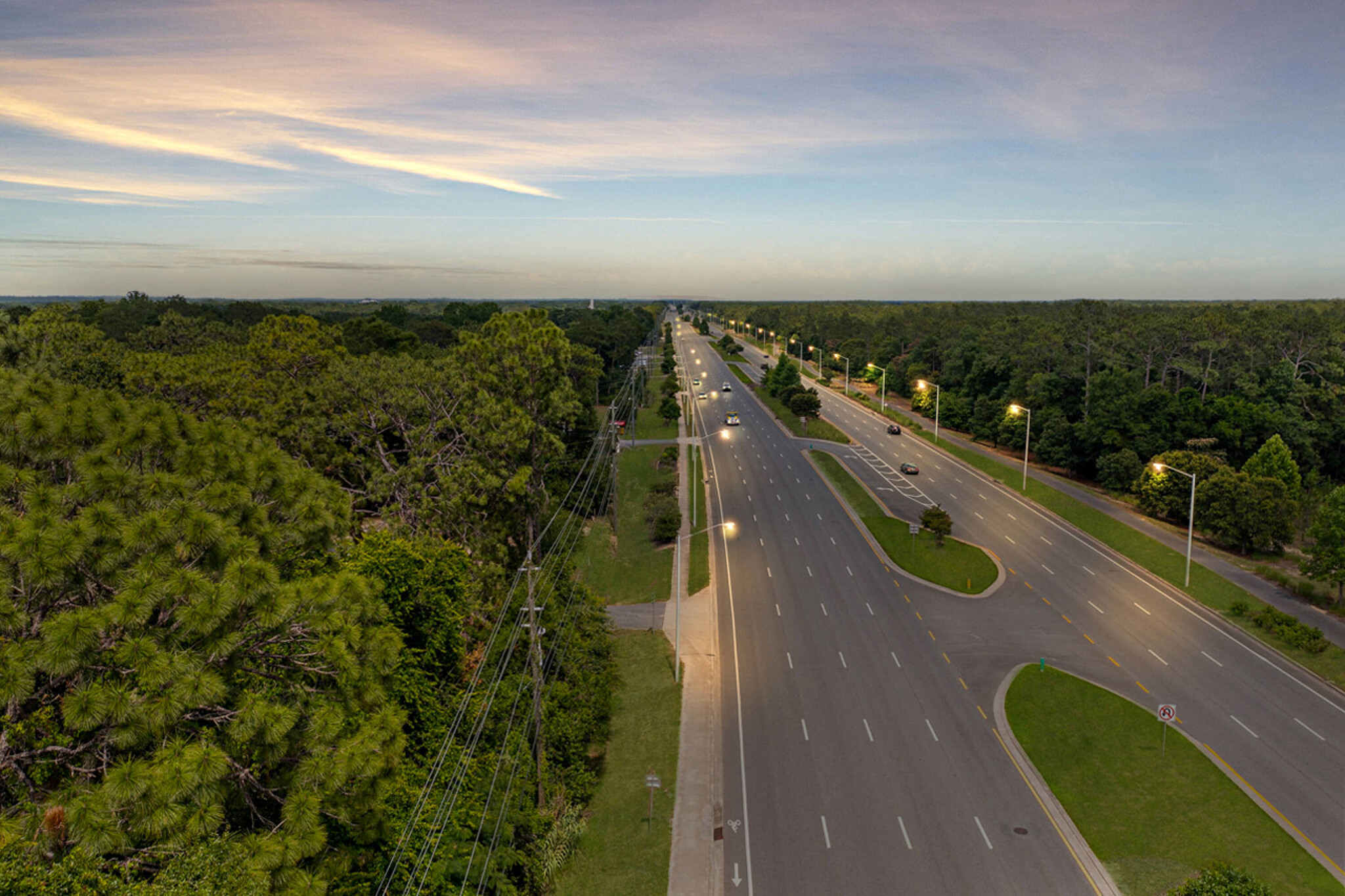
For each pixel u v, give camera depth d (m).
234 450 18.75
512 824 24.66
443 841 22.00
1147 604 49.06
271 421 42.69
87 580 14.74
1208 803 29.67
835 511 69.81
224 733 15.94
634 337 191.25
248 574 15.16
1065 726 35.12
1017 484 78.81
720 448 96.75
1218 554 57.47
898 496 74.06
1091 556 58.06
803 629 45.94
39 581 13.25
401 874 20.64
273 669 17.89
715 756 33.59
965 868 26.61
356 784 17.31
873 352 174.38
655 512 65.44
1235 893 21.95
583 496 62.56
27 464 16.33
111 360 53.56
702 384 154.88
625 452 93.94
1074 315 106.12
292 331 59.72
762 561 57.56
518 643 33.72
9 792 14.09
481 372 46.25
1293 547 60.50
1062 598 50.09
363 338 97.88
